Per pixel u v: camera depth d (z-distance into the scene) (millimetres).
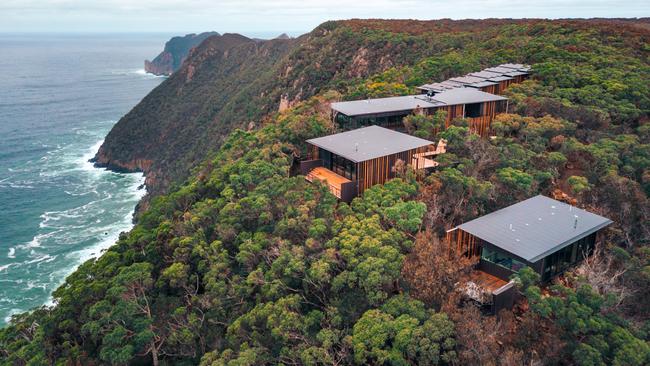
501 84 73438
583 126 58625
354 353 27453
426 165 48312
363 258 32781
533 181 44844
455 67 85125
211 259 38688
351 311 30531
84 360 34125
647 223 40844
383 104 60562
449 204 41531
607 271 33281
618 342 25703
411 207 37625
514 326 28875
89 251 79750
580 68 74750
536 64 77812
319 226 37000
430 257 31203
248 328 32219
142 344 33250
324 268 32344
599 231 37031
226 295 35781
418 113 58094
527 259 30547
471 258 33375
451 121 59000
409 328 26766
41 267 74250
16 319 41406
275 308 30969
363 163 44156
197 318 34969
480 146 49969
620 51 84062
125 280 36312
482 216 38156
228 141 68625
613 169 47594
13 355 34594
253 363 28344
